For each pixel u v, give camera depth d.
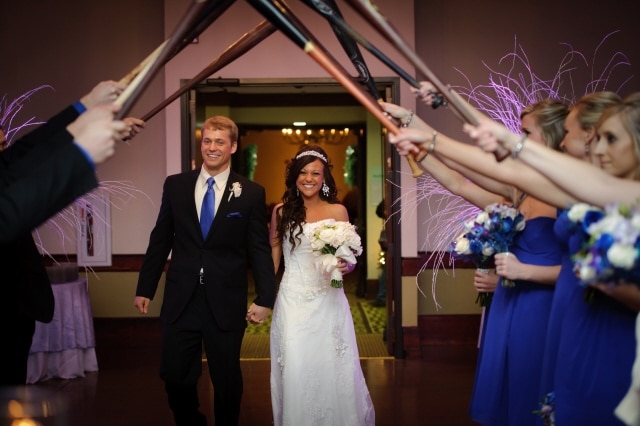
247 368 6.13
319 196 4.08
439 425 4.50
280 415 3.88
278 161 14.94
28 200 1.81
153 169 6.80
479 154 2.24
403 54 2.01
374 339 7.30
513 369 2.85
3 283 2.96
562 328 2.39
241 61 6.45
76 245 6.78
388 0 6.41
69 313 5.67
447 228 6.67
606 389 2.23
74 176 1.85
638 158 2.16
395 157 6.49
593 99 2.53
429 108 6.63
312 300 3.79
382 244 8.00
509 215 2.85
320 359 3.74
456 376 5.75
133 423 4.55
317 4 2.11
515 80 6.73
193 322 3.70
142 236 6.82
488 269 3.16
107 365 6.12
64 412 1.24
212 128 3.83
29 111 6.75
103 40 6.77
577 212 2.04
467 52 6.75
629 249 1.84
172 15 6.39
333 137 14.09
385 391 5.32
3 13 6.74
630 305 2.03
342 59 6.39
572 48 6.74
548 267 2.77
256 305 3.80
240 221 3.79
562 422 2.30
